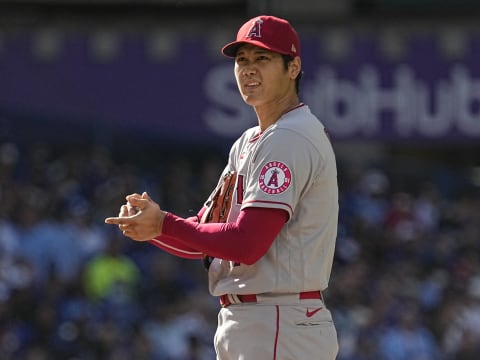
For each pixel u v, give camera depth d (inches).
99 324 1603.1
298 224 571.5
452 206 2345.0
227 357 585.0
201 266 1860.2
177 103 1998.0
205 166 2261.3
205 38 2007.9
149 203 549.0
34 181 1987.0
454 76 2039.9
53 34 1979.6
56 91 1977.1
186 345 1619.1
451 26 2041.1
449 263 2117.4
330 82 2028.8
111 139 2324.1
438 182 2501.2
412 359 1754.4
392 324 1788.9
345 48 2033.7
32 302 1594.5
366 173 2390.5
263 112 595.8
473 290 2047.2
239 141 612.4
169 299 1752.0
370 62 2034.9
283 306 570.3
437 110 2042.3
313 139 572.4
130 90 1993.1
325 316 581.6
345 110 2032.5
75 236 1736.0
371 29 2038.6
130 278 1727.4
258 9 2234.3
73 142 2283.5
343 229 2132.1
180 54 2003.0
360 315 1814.7
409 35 2036.2
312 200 573.9
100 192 1974.7
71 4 2379.4
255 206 553.9
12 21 1974.7
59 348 1555.1
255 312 571.2
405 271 1996.8
